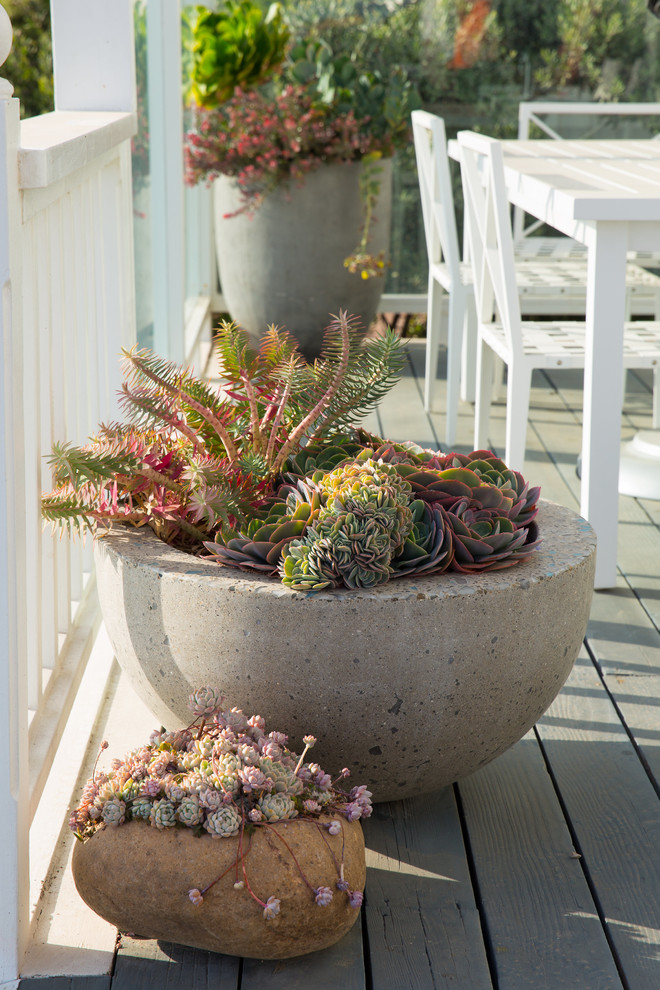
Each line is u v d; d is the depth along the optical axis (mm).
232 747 1119
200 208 4566
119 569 1253
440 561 1218
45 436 1449
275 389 1470
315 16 4387
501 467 1424
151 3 2957
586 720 1666
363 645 1140
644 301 4727
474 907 1220
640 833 1374
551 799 1445
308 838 1086
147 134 2924
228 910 1044
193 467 1255
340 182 3812
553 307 4254
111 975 1112
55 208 1472
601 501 2133
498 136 4559
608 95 4520
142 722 1630
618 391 2082
